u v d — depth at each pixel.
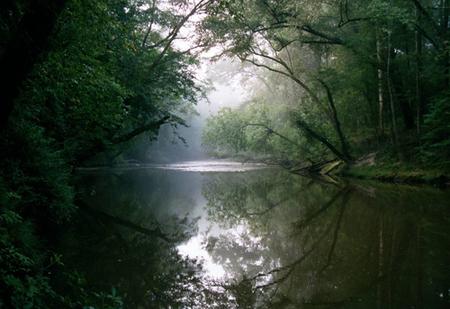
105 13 8.37
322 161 28.59
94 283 5.90
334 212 12.27
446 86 18.17
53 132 11.10
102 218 11.85
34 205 8.03
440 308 4.73
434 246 7.50
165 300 5.62
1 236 4.67
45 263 6.29
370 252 7.50
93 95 9.66
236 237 10.13
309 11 17.94
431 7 17.12
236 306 5.41
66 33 7.36
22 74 4.86
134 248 8.62
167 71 17.89
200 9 16.95
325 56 25.39
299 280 6.33
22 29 4.70
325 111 23.33
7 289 3.86
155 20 17.89
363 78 22.34
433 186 16.56
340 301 5.20
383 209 11.97
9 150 7.39
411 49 21.00
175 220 12.52
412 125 22.06
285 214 13.02
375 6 15.78
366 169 21.64
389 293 5.31
